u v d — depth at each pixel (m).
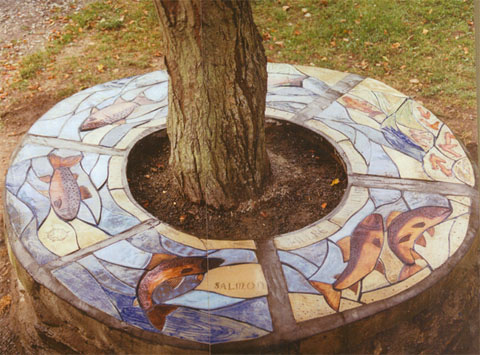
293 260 1.99
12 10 5.33
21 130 3.61
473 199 2.27
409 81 3.61
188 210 2.42
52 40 4.81
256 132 2.30
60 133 2.82
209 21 2.01
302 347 1.72
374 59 3.90
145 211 2.28
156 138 2.82
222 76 2.12
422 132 2.76
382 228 2.12
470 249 2.04
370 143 2.65
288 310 1.78
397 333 1.85
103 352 1.85
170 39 2.11
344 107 2.98
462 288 2.03
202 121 2.22
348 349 1.78
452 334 1.96
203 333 1.72
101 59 4.46
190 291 1.87
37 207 2.29
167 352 1.73
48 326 2.01
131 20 5.10
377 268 1.94
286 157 2.70
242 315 1.77
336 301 1.81
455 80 3.56
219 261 2.00
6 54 4.64
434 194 2.30
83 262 2.00
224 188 2.34
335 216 2.20
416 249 2.02
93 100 3.14
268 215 2.35
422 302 1.87
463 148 2.64
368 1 4.52
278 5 4.66
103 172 2.51
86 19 5.14
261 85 2.24
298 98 3.07
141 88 3.28
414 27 4.17
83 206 2.30
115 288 1.89
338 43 4.11
